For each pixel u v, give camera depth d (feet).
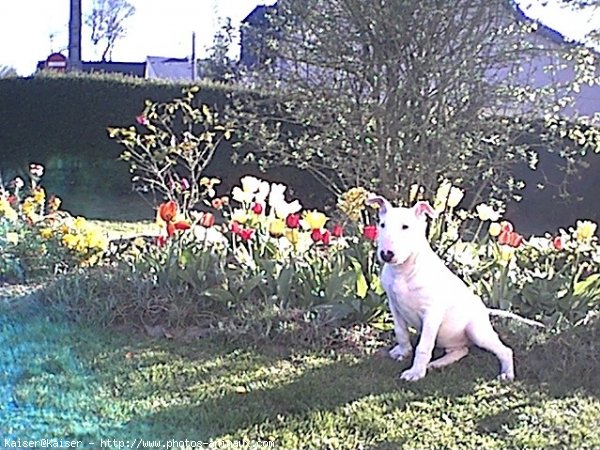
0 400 5.85
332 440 5.34
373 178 12.48
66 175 20.66
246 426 5.51
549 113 12.80
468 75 12.12
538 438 5.48
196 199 13.50
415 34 11.86
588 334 7.39
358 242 8.45
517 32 12.25
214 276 8.15
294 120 13.67
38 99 20.39
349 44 12.30
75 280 8.59
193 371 6.58
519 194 18.26
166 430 5.41
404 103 12.14
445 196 9.14
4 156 20.61
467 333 6.89
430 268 6.75
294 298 8.05
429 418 5.78
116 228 16.31
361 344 7.39
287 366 6.80
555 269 9.07
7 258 9.93
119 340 7.35
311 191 19.65
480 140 12.44
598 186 18.57
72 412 5.66
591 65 12.82
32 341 7.25
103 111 20.30
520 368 6.86
